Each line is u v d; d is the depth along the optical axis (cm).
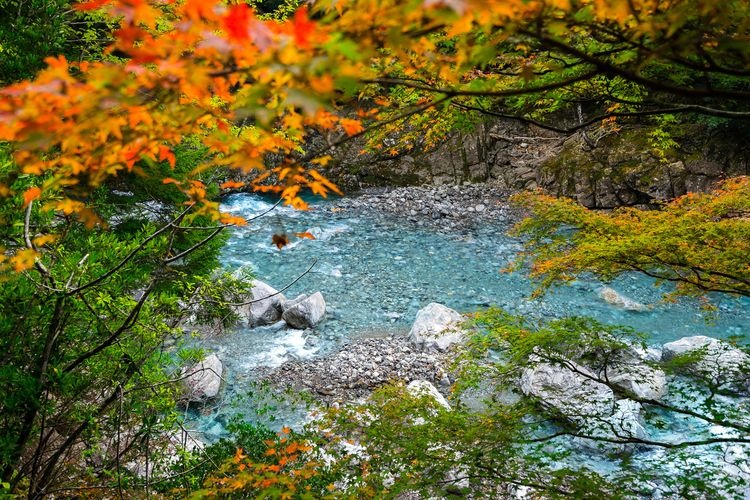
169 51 115
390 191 1859
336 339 988
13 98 114
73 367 357
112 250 385
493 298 1156
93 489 410
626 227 413
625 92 324
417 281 1237
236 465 380
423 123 347
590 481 312
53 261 357
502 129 1952
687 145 1594
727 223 361
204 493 293
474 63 137
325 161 172
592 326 399
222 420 754
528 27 128
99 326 379
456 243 1470
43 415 345
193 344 926
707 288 373
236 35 104
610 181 1648
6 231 316
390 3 107
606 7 125
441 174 1923
